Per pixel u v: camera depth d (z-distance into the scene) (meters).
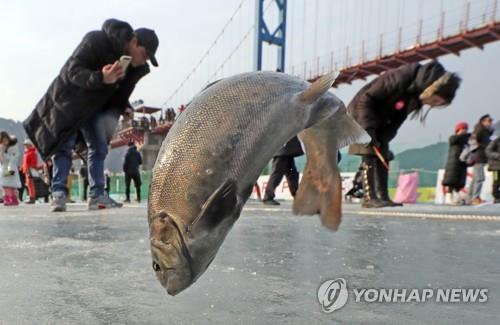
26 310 0.80
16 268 1.22
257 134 0.71
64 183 4.42
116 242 1.81
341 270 1.20
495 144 8.00
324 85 0.77
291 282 1.04
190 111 0.72
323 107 0.86
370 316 0.78
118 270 1.19
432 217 3.37
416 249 1.63
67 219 3.19
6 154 8.35
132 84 4.48
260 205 6.72
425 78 4.61
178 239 0.62
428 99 4.69
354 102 5.12
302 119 0.80
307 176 1.07
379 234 2.17
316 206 1.04
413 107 4.92
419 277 1.11
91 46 3.99
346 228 2.50
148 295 0.91
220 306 0.84
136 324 0.73
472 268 1.24
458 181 8.90
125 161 11.64
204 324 0.73
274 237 2.03
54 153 4.23
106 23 4.13
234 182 0.66
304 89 0.83
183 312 0.80
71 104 4.01
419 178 12.30
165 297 0.90
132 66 4.35
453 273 1.16
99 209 4.71
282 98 0.76
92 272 1.16
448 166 9.03
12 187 8.41
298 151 6.26
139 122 35.97
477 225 2.72
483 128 8.59
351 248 1.66
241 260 1.37
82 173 12.75
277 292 0.95
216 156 0.67
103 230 2.34
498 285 1.02
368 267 1.25
